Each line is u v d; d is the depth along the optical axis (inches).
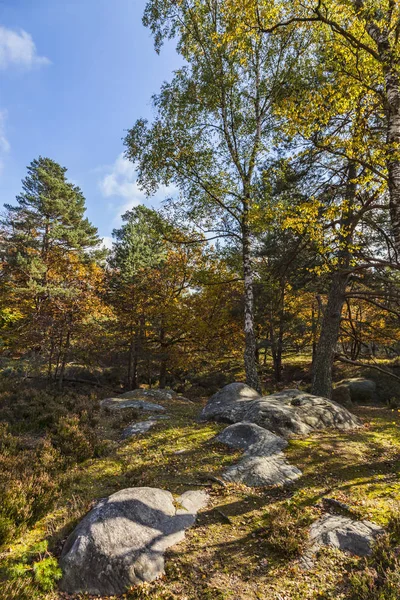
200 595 155.3
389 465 272.7
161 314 773.9
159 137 514.9
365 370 832.3
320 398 414.6
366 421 415.2
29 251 1005.8
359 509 208.5
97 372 898.7
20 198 1113.4
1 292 881.5
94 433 354.9
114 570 165.8
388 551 167.8
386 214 501.4
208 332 735.7
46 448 309.6
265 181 484.4
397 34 252.1
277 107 326.3
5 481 240.5
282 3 298.2
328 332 506.6
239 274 703.7
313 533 190.4
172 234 586.9
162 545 185.3
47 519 221.8
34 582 163.5
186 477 263.7
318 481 248.1
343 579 159.2
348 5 257.9
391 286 516.1
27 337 655.1
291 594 153.4
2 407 413.7
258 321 789.2
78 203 1286.9
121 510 199.6
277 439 311.1
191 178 518.6
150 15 519.2
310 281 581.9
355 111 304.3
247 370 518.9
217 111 540.4
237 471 263.1
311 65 473.4
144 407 475.5
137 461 301.1
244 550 183.2
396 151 255.0
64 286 751.7
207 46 514.0
